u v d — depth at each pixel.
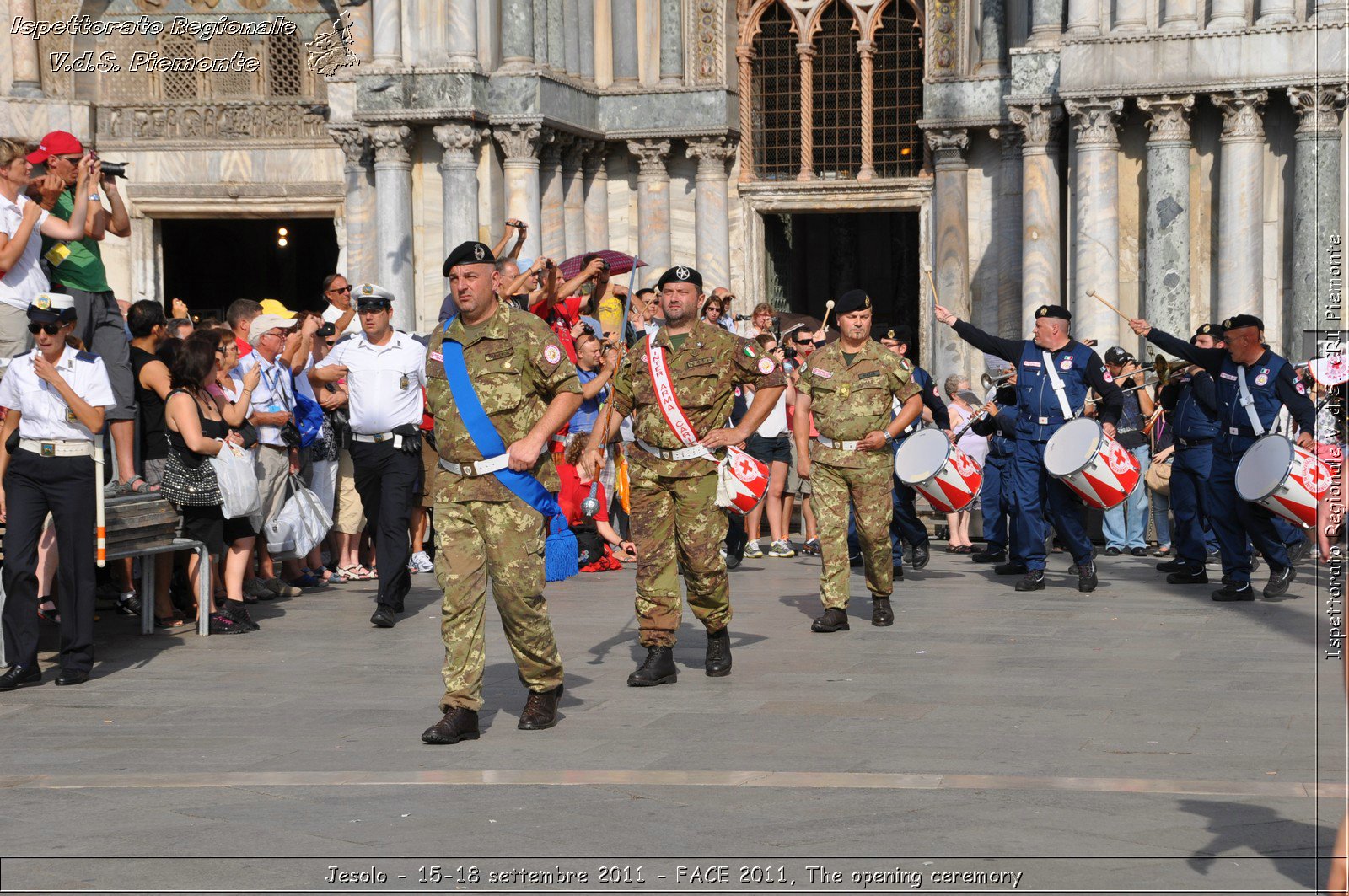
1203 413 20.44
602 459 13.79
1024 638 16.19
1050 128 30.88
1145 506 24.62
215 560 17.16
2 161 15.34
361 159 34.78
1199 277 30.12
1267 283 29.61
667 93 35.16
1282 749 10.92
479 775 10.27
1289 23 28.45
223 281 49.38
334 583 21.23
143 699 13.52
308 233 49.22
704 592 13.84
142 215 38.94
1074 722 11.88
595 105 35.41
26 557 14.19
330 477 21.02
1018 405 20.36
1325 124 28.48
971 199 33.62
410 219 33.53
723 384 13.68
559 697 11.98
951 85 33.03
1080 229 30.17
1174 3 29.47
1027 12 32.06
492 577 11.51
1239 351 18.66
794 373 24.62
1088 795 9.52
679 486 13.62
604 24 35.69
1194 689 13.26
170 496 16.62
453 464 11.41
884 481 16.81
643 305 25.92
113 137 38.78
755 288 36.03
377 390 17.47
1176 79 29.20
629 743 11.29
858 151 35.56
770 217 36.81
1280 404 18.64
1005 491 23.08
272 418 18.77
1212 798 9.43
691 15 35.12
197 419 16.58
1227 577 19.14
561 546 18.77
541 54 33.72
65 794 9.98
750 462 15.73
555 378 11.35
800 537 27.78
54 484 14.19
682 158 35.72
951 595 19.77
